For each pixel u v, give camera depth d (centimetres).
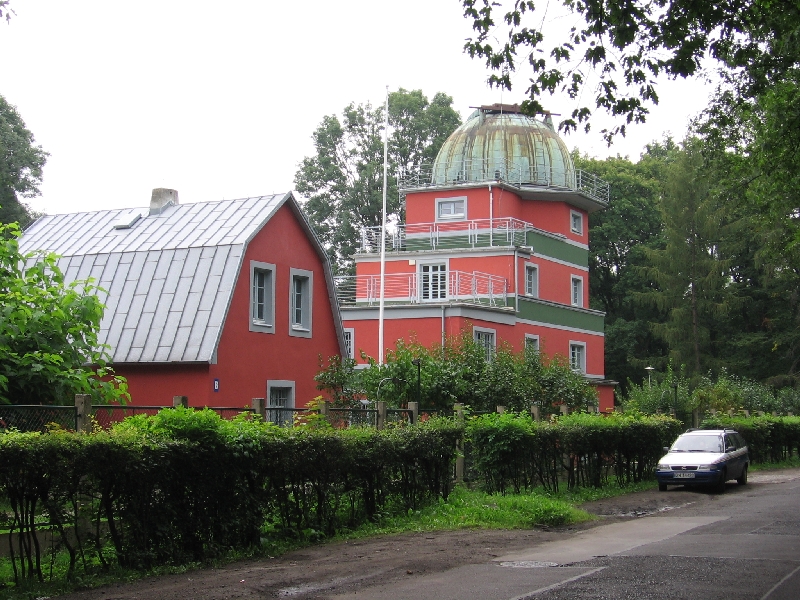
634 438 2655
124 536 1184
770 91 2094
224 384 2500
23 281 1695
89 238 2898
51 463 1083
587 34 1440
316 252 2953
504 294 4216
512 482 2066
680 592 1002
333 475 1520
